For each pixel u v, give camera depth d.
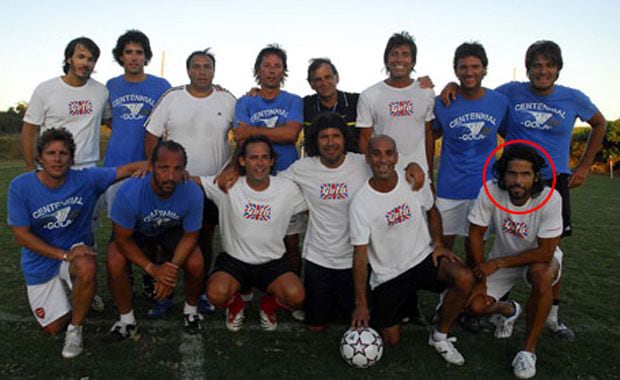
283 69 4.39
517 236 3.63
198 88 4.37
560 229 3.43
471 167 4.35
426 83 4.46
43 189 3.42
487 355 3.53
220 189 3.76
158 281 3.55
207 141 4.36
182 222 3.74
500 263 3.56
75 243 3.68
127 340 3.59
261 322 3.90
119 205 3.48
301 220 4.39
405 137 4.43
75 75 4.36
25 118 4.44
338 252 3.85
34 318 3.95
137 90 4.59
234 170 3.82
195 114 4.31
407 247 3.66
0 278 5.04
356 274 3.58
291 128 4.28
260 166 3.63
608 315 4.40
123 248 3.55
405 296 3.65
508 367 3.36
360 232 3.53
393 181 3.62
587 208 12.54
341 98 4.57
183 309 4.26
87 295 3.31
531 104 4.24
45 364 3.19
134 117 4.56
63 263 3.48
